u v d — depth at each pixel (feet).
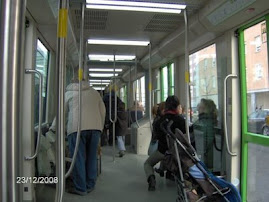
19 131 1.77
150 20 13.67
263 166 10.41
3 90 1.71
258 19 10.30
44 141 11.98
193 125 15.40
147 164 13.57
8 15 1.72
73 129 12.01
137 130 21.94
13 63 1.73
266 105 10.23
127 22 13.93
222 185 8.66
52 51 15.24
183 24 13.94
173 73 21.01
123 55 22.85
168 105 12.94
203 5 11.21
